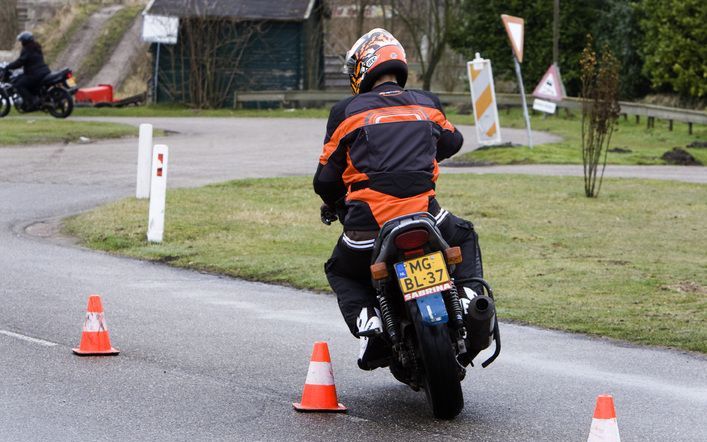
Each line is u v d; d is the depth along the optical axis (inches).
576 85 3885.3
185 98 3804.1
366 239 465.4
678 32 3341.5
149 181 1322.6
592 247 1043.9
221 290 828.0
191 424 459.8
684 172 1836.9
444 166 1919.3
